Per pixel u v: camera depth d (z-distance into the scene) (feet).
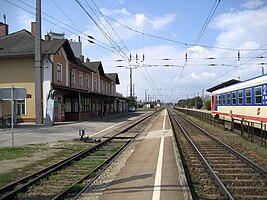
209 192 25.88
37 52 93.45
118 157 42.39
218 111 95.35
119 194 23.88
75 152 46.44
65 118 119.75
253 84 61.16
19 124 97.25
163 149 47.06
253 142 57.93
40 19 93.25
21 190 25.82
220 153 46.01
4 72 109.09
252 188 26.68
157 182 26.94
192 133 77.15
